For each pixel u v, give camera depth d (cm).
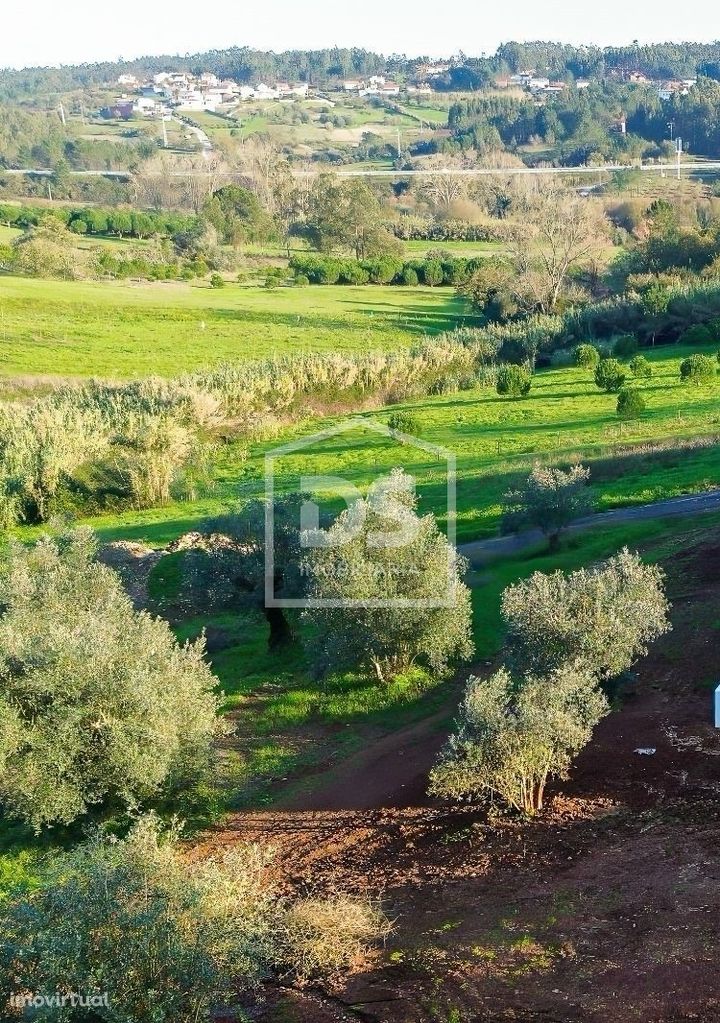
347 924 1738
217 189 19838
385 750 2542
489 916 1741
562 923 1680
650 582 2544
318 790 2397
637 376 6994
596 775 2159
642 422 5722
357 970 1655
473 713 2091
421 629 2833
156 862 1595
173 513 5353
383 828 2161
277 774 2512
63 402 6862
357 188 15675
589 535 3909
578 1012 1466
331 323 10938
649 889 1728
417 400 7331
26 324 10081
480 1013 1502
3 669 2306
